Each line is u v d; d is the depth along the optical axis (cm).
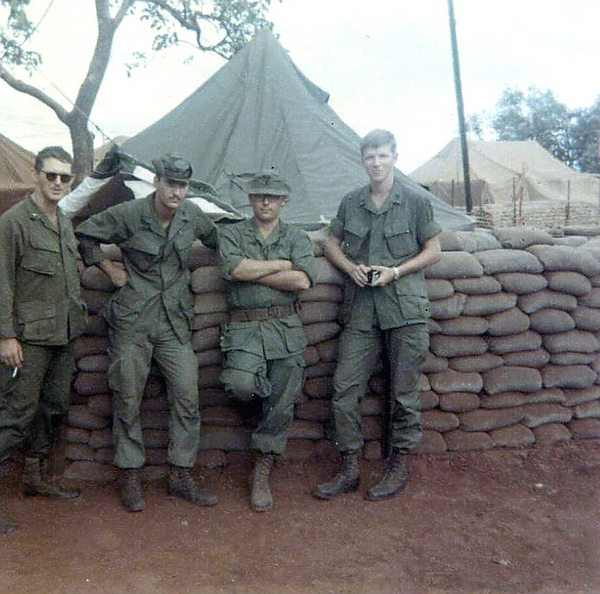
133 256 363
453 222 619
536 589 293
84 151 1188
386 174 384
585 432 435
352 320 389
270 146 586
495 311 420
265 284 366
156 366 384
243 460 408
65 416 393
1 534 331
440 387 417
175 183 345
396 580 300
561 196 2131
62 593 283
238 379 358
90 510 361
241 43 1398
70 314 350
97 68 1172
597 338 441
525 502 372
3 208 1040
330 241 405
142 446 365
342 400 382
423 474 400
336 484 379
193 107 640
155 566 308
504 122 3906
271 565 311
